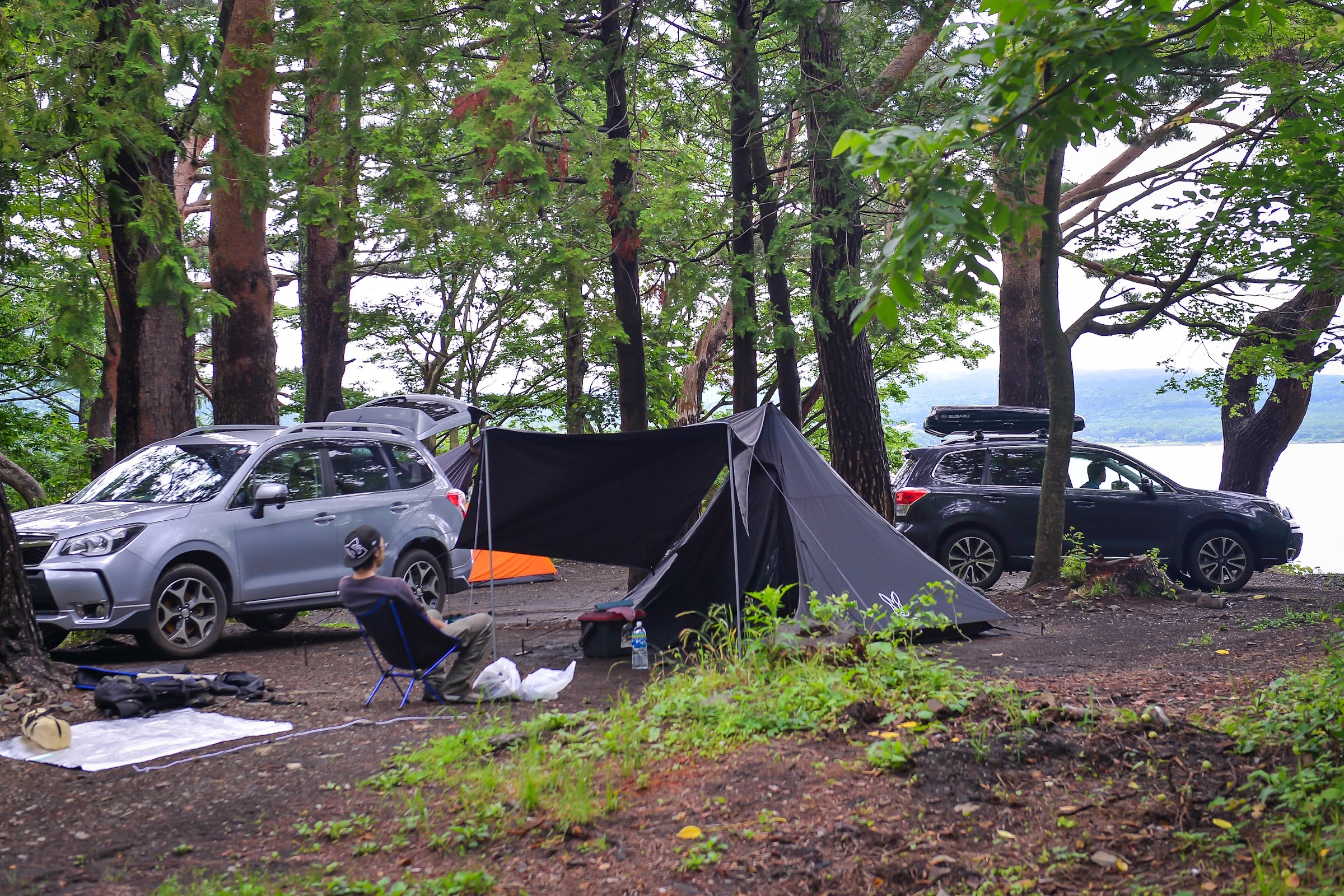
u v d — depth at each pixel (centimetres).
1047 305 1148
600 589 1553
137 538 859
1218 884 352
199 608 898
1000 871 376
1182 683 664
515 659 870
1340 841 349
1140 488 1304
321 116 1177
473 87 1090
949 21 1141
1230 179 1002
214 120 1162
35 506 1597
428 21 1112
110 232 1426
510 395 2556
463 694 704
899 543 899
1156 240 1441
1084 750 482
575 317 1265
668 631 892
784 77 1209
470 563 1142
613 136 1283
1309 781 405
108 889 390
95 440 2150
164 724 634
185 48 1126
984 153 654
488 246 1152
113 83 1093
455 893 376
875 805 438
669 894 372
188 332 1107
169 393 1322
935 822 421
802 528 874
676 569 918
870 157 386
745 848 405
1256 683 640
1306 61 1330
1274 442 1911
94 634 1009
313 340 1939
